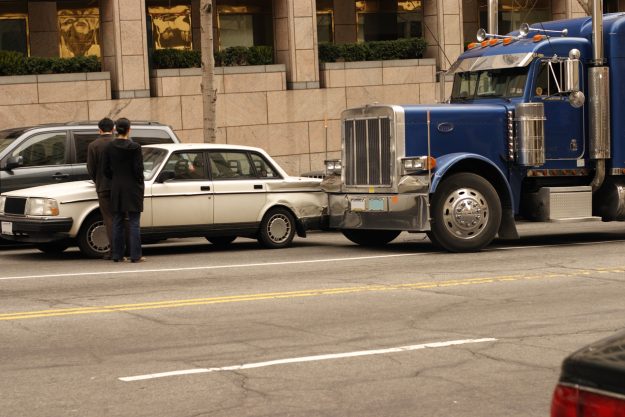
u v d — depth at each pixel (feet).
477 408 27.37
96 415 26.84
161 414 26.89
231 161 65.05
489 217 61.82
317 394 28.78
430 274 52.16
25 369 31.94
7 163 68.03
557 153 65.00
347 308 42.29
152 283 49.96
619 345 15.58
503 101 64.75
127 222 60.29
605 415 14.62
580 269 53.78
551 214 64.28
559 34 67.82
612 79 65.92
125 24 109.50
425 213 60.44
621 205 66.80
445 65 126.93
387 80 123.75
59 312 41.68
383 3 135.74
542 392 28.96
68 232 60.34
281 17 120.16
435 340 35.88
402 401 28.04
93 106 108.06
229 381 30.25
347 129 64.44
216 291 47.03
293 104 118.93
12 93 104.53
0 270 56.08
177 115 112.88
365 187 63.31
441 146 61.98
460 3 127.95
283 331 37.63
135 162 58.34
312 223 67.00
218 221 63.98
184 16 125.70
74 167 70.13
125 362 32.78
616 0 147.84
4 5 116.98
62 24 119.75
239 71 115.96
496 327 38.24
